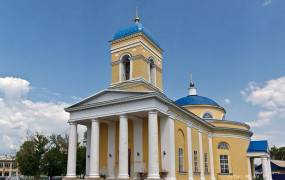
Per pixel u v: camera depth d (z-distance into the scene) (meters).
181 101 47.81
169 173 26.20
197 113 45.53
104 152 31.59
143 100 26.30
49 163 50.84
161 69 35.38
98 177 27.30
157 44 34.97
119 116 27.59
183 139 30.95
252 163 46.28
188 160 30.75
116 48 33.59
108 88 29.91
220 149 41.06
